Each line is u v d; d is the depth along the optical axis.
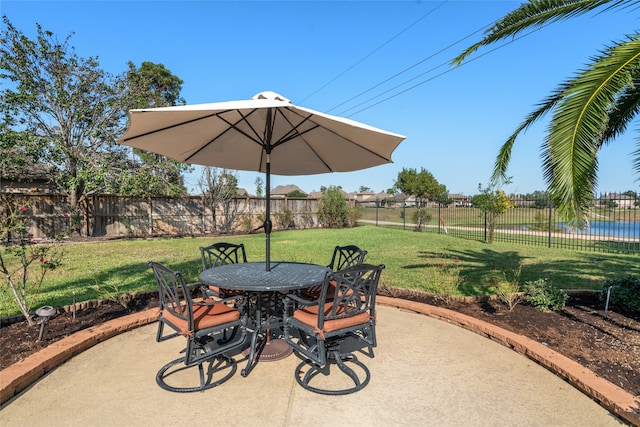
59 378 2.68
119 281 5.74
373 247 10.23
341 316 2.65
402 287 5.25
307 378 2.66
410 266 7.08
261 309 3.22
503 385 2.64
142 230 14.23
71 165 12.17
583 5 3.50
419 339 3.51
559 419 2.23
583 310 4.14
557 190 2.94
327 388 2.59
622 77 2.78
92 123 12.50
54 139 11.63
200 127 3.23
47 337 3.27
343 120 2.55
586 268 6.90
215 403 2.38
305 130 3.49
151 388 2.56
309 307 2.97
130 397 2.44
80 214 12.37
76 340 3.15
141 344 3.34
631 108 4.52
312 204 19.33
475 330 3.68
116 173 12.41
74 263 7.47
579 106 2.88
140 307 4.28
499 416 2.26
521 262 7.61
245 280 2.96
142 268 6.92
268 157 3.42
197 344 2.86
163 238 13.09
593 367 2.79
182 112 2.38
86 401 2.38
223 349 2.74
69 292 5.01
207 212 15.77
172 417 2.22
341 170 4.28
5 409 2.27
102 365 2.91
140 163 13.58
